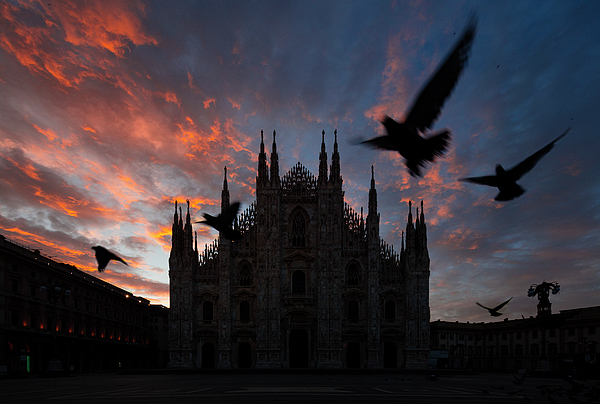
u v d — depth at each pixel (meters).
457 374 73.38
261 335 84.31
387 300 86.94
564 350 103.88
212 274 89.12
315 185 92.19
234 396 26.59
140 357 126.44
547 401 23.70
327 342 83.56
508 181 8.66
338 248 86.69
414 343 83.56
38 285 78.88
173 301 86.38
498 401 23.62
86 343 93.88
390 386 37.38
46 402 23.23
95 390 33.09
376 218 87.38
